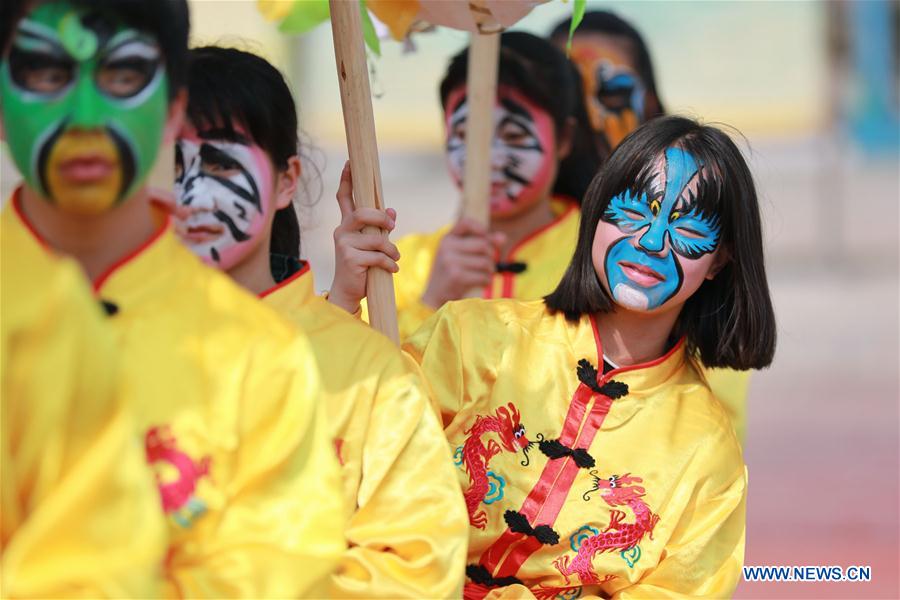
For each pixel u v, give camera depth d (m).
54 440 3.77
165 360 4.22
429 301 7.92
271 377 4.33
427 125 34.94
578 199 8.77
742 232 5.99
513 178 8.31
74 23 3.97
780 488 12.59
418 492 4.98
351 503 4.95
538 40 8.43
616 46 9.38
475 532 5.79
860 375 17.14
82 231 4.21
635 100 9.39
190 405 4.20
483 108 7.75
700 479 5.91
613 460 5.89
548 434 5.94
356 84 5.61
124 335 4.19
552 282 8.32
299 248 6.03
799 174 32.22
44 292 4.09
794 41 35.59
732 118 35.31
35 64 3.98
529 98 8.28
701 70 35.91
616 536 5.76
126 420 3.73
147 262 4.30
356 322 5.31
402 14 6.10
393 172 32.69
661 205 5.82
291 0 6.61
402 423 5.07
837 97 32.78
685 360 6.32
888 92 34.53
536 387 6.01
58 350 3.78
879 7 34.31
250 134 5.32
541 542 5.73
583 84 8.79
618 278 5.88
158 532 3.73
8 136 4.07
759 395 16.14
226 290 4.47
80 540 3.68
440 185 31.25
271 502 4.29
